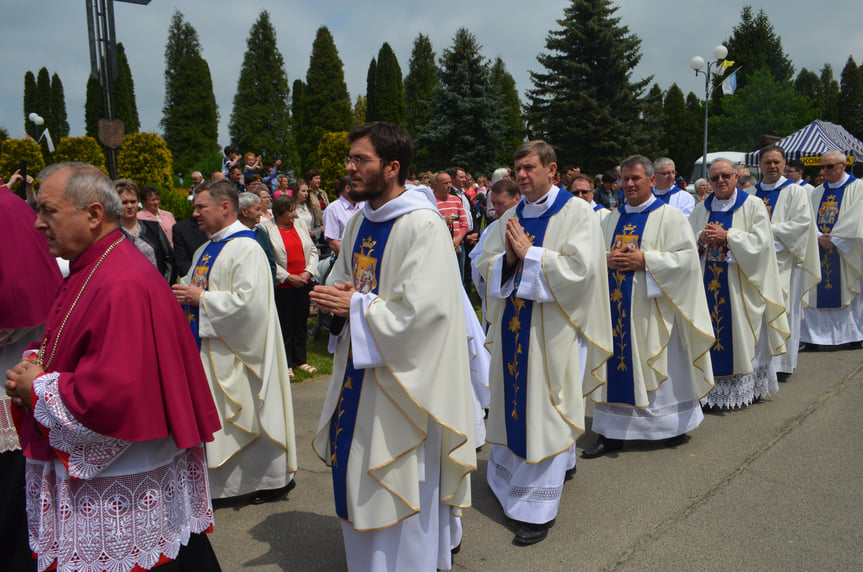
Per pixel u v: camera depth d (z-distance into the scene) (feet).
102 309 6.84
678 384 15.55
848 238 24.76
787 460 14.49
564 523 11.91
